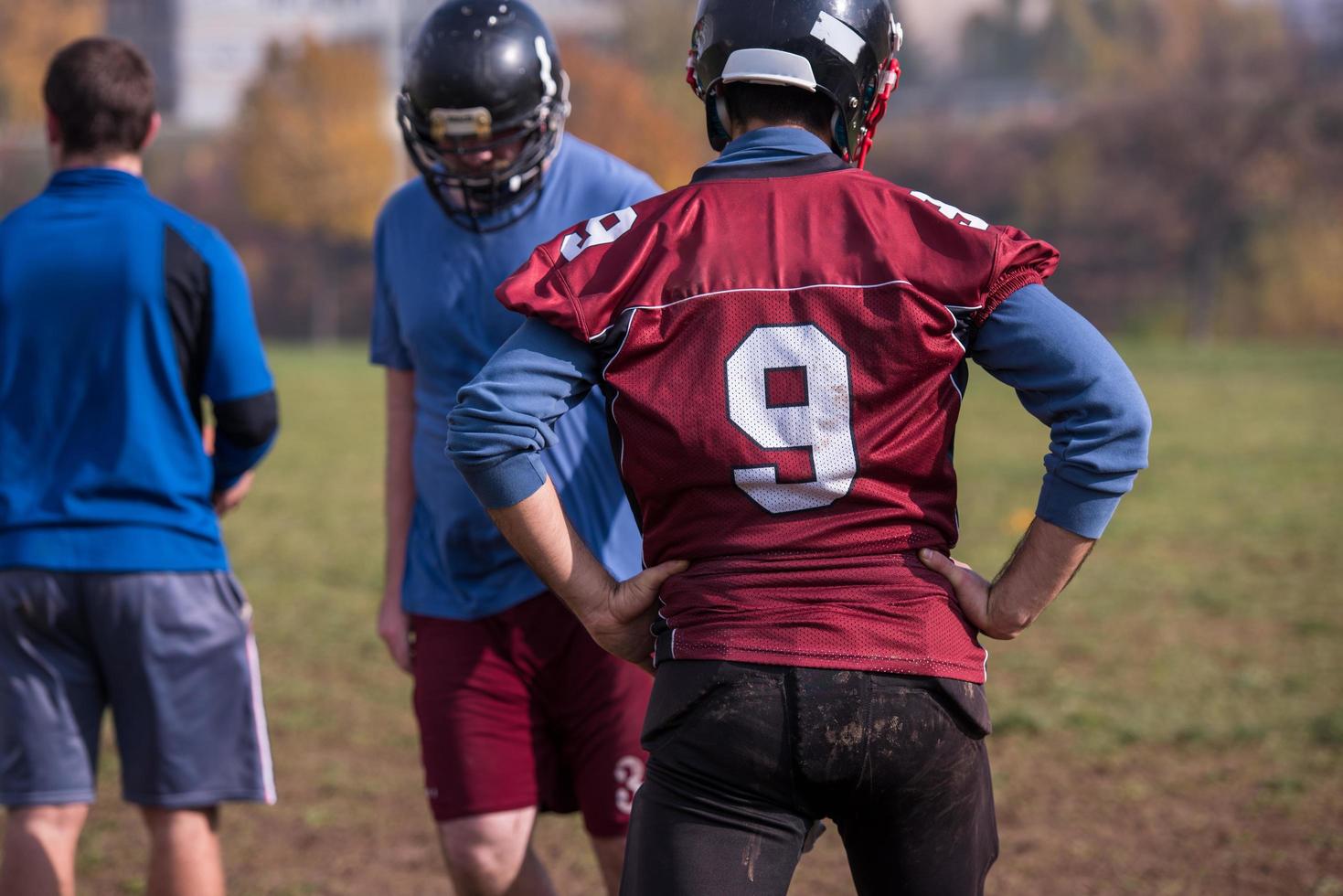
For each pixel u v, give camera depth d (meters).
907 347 5.66
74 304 8.95
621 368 5.82
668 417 5.73
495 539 9.11
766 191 5.97
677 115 186.62
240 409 9.39
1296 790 14.30
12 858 8.91
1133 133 171.12
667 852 5.73
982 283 5.69
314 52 162.00
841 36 6.09
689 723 5.73
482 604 9.16
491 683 9.12
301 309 167.50
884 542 5.78
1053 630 21.25
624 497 9.34
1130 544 28.11
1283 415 53.53
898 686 5.66
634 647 6.39
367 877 12.78
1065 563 5.84
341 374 80.06
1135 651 19.95
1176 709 17.08
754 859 5.71
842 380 5.67
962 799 5.84
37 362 8.95
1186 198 164.25
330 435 49.31
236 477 9.77
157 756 9.06
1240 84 171.38
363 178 160.25
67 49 9.36
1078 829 13.41
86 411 8.98
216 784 9.19
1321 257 158.75
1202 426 49.59
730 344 5.72
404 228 9.52
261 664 19.95
